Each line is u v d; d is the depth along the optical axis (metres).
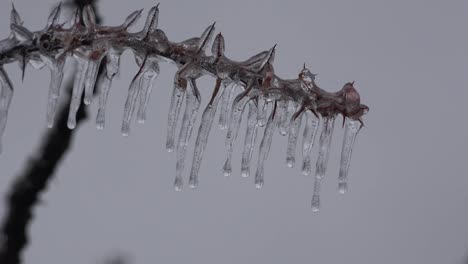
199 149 0.87
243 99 0.86
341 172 0.88
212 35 0.85
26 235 0.90
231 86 0.86
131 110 0.87
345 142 0.87
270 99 0.85
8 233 0.89
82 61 0.85
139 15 0.84
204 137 0.86
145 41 0.84
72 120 0.86
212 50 0.85
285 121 0.86
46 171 0.90
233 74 0.85
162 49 0.84
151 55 0.84
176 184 0.87
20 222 0.89
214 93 0.85
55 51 0.83
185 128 0.86
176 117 0.86
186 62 0.84
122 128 0.87
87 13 0.84
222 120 0.86
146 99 0.87
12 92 0.84
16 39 0.83
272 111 0.86
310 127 0.87
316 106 0.85
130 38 0.84
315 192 0.87
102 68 0.90
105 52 0.84
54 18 0.83
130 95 0.86
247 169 0.87
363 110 0.85
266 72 0.85
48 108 0.85
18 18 0.84
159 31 0.84
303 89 0.85
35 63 0.84
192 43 0.85
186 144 0.87
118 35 0.84
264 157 0.87
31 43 0.83
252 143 0.87
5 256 0.89
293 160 0.86
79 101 0.86
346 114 0.85
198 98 0.86
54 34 0.83
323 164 0.87
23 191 0.90
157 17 0.84
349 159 0.88
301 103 0.85
